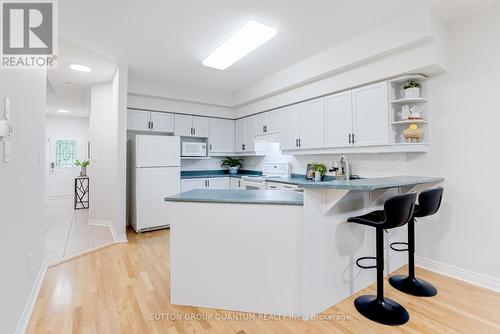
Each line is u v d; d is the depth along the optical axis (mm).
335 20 2553
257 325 1797
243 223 1949
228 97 5195
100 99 4406
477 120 2393
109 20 2520
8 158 1491
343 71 3193
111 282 2383
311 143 3721
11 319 1521
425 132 2740
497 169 2281
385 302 1968
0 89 1372
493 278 2303
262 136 4711
